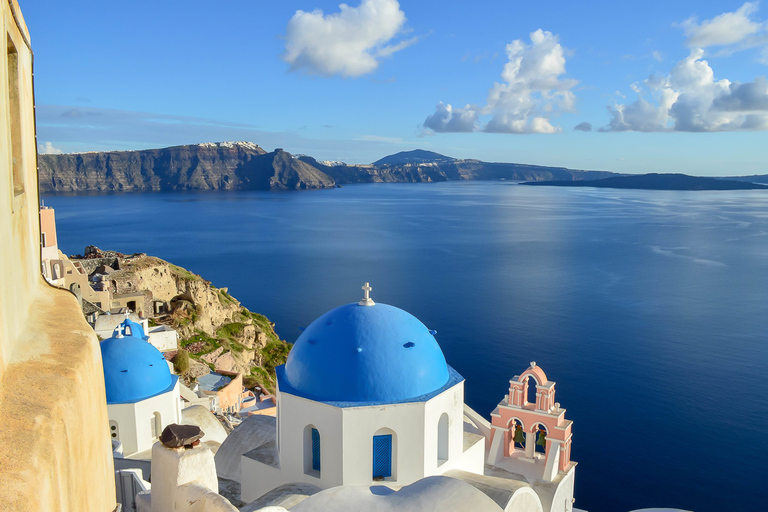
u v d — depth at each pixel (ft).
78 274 178.70
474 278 426.51
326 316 64.95
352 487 48.16
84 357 19.90
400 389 58.54
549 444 74.79
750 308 332.80
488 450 77.20
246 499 65.77
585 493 154.92
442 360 64.64
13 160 20.44
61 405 16.03
